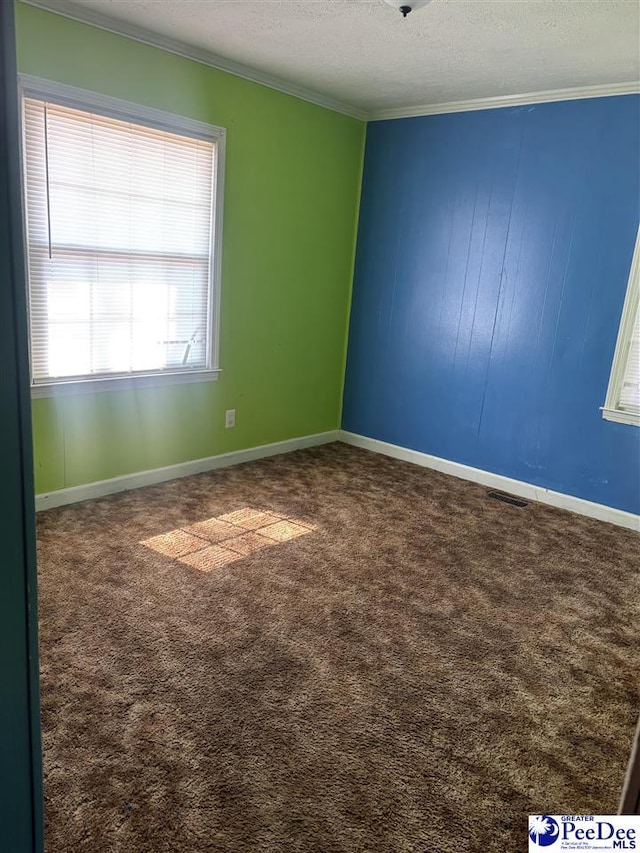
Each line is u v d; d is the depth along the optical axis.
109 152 3.17
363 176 4.61
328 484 4.04
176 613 2.43
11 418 0.97
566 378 3.81
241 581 2.71
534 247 3.83
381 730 1.90
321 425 4.94
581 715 2.02
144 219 3.40
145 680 2.04
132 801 1.58
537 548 3.27
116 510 3.37
